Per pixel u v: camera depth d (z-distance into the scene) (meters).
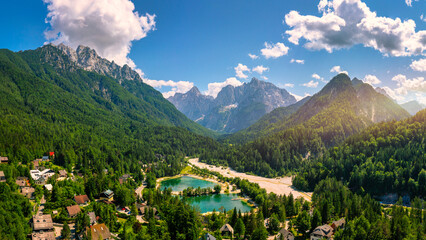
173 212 154.75
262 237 139.62
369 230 140.88
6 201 134.88
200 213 189.75
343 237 137.88
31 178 195.12
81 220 133.75
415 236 133.50
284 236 148.62
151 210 166.62
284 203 193.75
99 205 155.12
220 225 162.12
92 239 121.06
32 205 157.38
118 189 195.25
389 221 148.75
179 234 138.75
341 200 192.75
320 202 191.25
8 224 115.56
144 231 134.00
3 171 185.25
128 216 168.00
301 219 164.50
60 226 138.50
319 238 146.38
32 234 121.12
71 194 177.25
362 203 183.88
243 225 153.25
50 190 180.88
